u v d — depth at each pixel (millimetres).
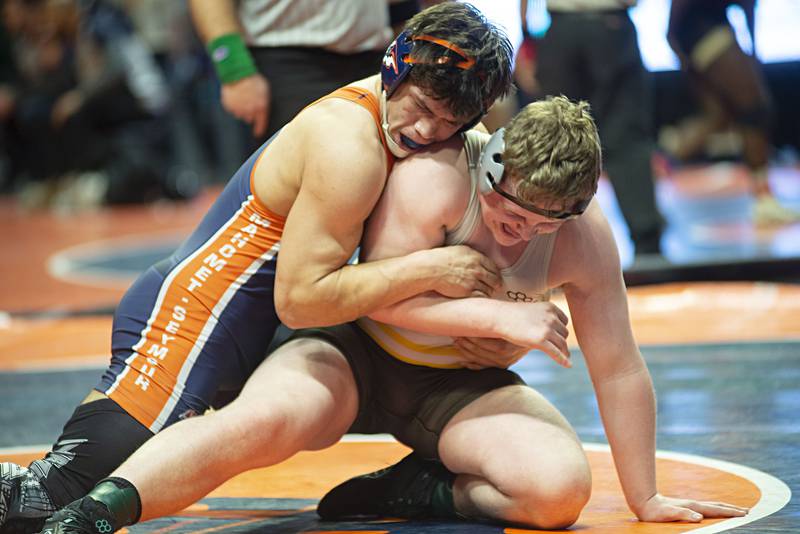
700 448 7074
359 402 6125
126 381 5879
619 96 14578
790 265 15188
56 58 28062
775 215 20234
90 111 28297
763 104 19203
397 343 6066
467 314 5637
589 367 5949
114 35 27469
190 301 6023
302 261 5676
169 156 29547
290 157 5871
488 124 12016
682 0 18266
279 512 6164
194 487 5395
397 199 5742
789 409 7984
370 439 7938
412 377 6113
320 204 5633
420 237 5730
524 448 5594
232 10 8539
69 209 30000
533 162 5211
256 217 6066
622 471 5805
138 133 29094
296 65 8445
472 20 5539
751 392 8586
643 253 15016
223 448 5434
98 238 23797
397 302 5758
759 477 6367
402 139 5660
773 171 32062
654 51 33562
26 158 32312
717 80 18578
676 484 6289
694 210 24375
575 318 5949
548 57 14578
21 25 28047
